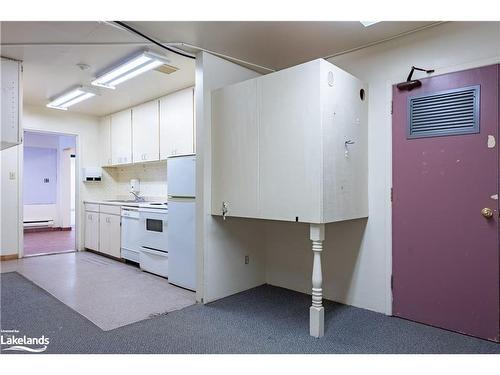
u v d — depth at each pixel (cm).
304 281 343
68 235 739
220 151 307
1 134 316
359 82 282
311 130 238
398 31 266
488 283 233
